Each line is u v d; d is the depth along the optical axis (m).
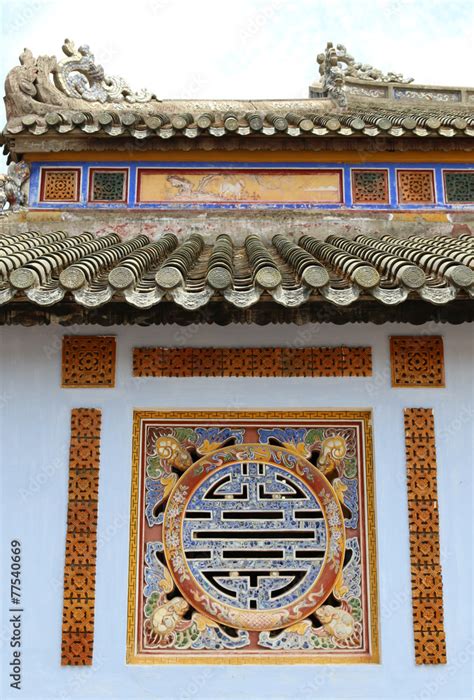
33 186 7.29
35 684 4.79
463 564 4.97
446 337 5.31
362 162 7.38
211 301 4.46
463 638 4.87
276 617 5.01
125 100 8.53
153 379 5.22
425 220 7.25
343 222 7.20
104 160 7.32
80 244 6.10
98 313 4.70
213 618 5.01
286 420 5.30
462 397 5.22
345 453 5.28
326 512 5.17
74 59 7.93
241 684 4.80
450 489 5.08
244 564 5.09
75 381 5.20
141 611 5.00
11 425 5.12
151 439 5.27
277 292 4.27
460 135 7.11
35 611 4.88
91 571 4.93
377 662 4.88
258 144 7.21
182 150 7.24
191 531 5.14
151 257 5.55
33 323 4.77
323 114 9.08
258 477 5.24
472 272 4.27
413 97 10.38
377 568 5.00
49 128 7.02
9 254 5.09
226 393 5.20
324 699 4.79
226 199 7.30
